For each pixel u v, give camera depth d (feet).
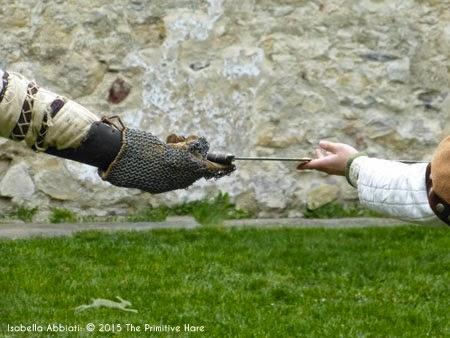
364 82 60.29
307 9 59.62
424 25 60.90
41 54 56.59
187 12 58.29
